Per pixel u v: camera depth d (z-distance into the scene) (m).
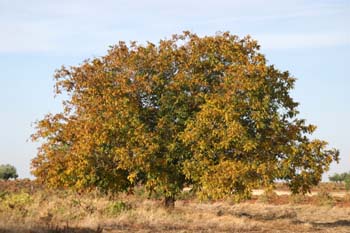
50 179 24.64
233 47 24.97
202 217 24.36
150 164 23.53
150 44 25.22
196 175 23.41
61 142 25.17
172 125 24.14
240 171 22.09
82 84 24.77
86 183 24.55
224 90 23.89
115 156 23.34
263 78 23.42
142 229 19.92
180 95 24.02
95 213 23.72
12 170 70.75
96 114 24.03
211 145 23.36
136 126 23.48
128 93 24.08
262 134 23.83
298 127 24.08
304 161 23.66
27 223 18.14
